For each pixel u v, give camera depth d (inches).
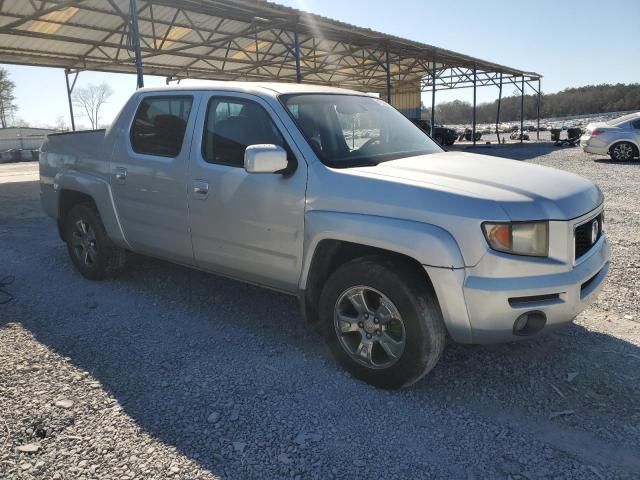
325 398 119.6
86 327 159.6
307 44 834.2
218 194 146.7
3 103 2279.8
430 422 110.4
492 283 107.5
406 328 115.5
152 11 582.6
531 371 130.9
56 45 697.6
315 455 99.7
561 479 92.9
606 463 97.0
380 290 118.0
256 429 107.7
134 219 175.8
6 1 505.4
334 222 122.6
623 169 567.2
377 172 124.4
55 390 122.3
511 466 96.4
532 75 1279.5
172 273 210.2
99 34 661.9
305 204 129.0
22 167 877.8
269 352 142.7
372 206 118.4
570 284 111.7
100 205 186.7
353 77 1262.3
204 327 159.6
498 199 110.1
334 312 128.1
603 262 127.3
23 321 164.6
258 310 172.7
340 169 128.3
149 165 166.1
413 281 115.2
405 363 116.8
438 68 1190.3
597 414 112.4
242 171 142.3
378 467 96.4
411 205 113.9
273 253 137.9
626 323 157.9
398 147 154.4
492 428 108.1
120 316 168.4
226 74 1014.4
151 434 105.8
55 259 237.0
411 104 1462.8
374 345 123.7
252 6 493.7
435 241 109.3
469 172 125.6
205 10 535.8
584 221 118.7
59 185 203.5
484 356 138.9
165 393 121.6
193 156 154.2
